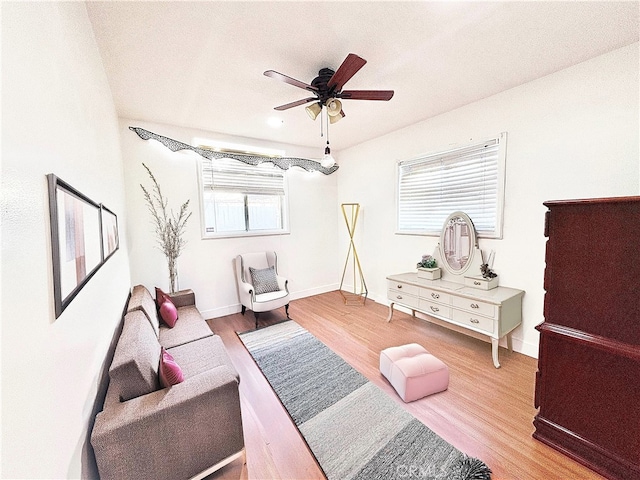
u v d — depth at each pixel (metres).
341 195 4.74
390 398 1.96
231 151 3.68
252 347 2.79
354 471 1.41
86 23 1.41
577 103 2.10
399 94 2.56
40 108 0.75
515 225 2.52
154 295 3.25
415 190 3.48
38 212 0.69
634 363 1.24
